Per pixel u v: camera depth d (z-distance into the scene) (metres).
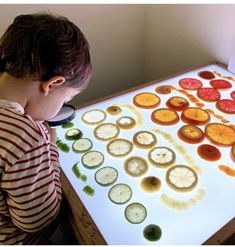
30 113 0.49
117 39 1.15
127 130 0.70
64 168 0.60
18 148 0.43
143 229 0.48
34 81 0.45
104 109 0.77
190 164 0.60
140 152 0.63
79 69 0.46
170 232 0.48
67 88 0.48
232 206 0.52
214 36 0.93
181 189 0.55
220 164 0.60
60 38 0.43
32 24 0.44
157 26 1.13
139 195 0.54
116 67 1.23
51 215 0.51
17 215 0.48
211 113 0.75
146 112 0.76
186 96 0.82
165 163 0.60
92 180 0.57
